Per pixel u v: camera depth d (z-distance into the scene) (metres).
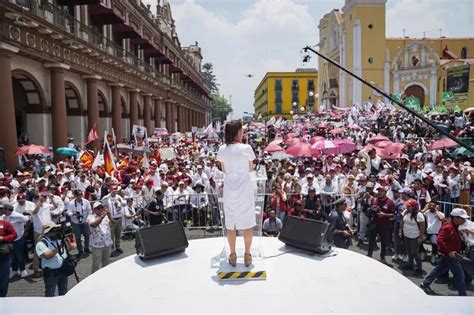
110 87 30.34
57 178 13.94
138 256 5.57
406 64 58.12
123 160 18.83
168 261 5.40
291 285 4.57
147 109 40.09
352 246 11.25
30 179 12.76
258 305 4.12
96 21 28.25
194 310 4.04
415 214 9.02
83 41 22.53
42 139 21.00
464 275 7.92
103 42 28.33
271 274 4.89
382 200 9.91
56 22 20.69
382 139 19.88
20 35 17.11
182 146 27.75
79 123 25.41
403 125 31.55
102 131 30.23
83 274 9.45
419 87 57.94
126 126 34.44
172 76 55.16
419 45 57.66
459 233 7.56
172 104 52.72
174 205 12.79
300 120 47.19
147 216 12.67
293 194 11.31
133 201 12.70
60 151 18.31
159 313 3.99
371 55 57.88
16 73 18.58
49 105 21.48
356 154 18.70
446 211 11.57
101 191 13.23
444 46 62.19
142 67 37.94
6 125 16.33
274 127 38.09
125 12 34.03
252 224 4.95
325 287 4.52
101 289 4.55
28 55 18.44
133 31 33.50
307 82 105.00
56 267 6.98
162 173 15.59
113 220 9.91
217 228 12.81
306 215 10.39
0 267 7.62
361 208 11.45
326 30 74.56
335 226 9.68
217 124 30.92
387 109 39.03
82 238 12.66
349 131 29.34
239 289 4.49
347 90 61.59
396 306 4.06
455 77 46.41
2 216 9.20
